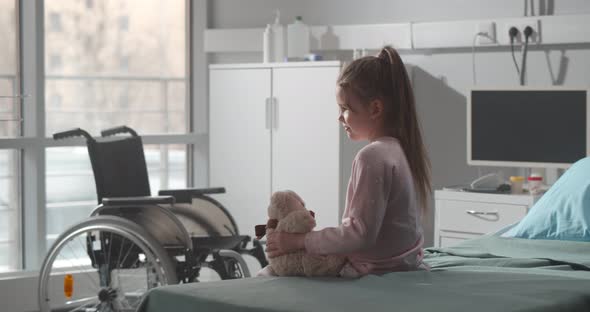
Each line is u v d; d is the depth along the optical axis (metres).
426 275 1.83
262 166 4.22
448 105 4.03
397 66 1.88
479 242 2.61
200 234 3.60
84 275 4.18
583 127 3.51
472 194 3.48
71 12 4.30
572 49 3.70
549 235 2.69
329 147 3.99
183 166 4.68
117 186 3.50
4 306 3.99
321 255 1.83
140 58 4.53
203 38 4.60
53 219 4.38
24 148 4.15
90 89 4.38
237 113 4.29
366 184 1.75
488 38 3.84
